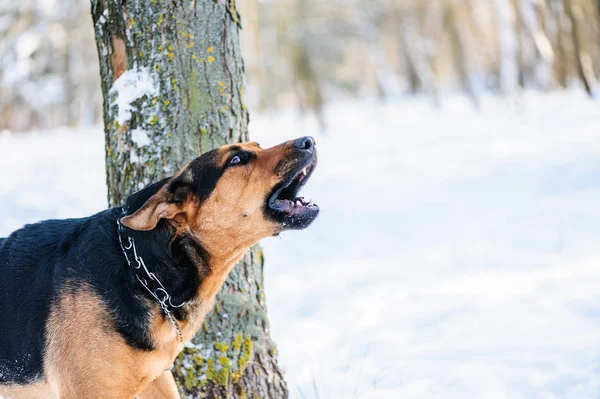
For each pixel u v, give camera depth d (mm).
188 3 4363
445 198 12727
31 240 4102
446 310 6789
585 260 7914
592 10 25953
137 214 3656
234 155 4008
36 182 13477
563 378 4871
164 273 3838
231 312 4438
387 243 10312
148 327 3764
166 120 4352
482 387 4906
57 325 3771
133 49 4371
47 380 3875
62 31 25562
